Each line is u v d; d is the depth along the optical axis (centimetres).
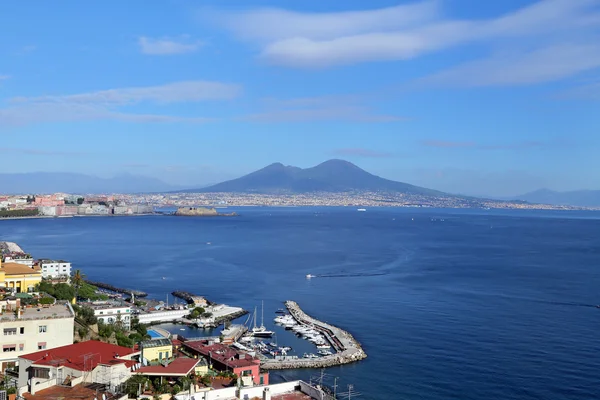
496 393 14525
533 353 17825
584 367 16488
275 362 16475
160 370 8756
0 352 9425
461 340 19338
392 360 17138
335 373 15950
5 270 18200
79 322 12975
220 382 9344
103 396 7225
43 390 7588
